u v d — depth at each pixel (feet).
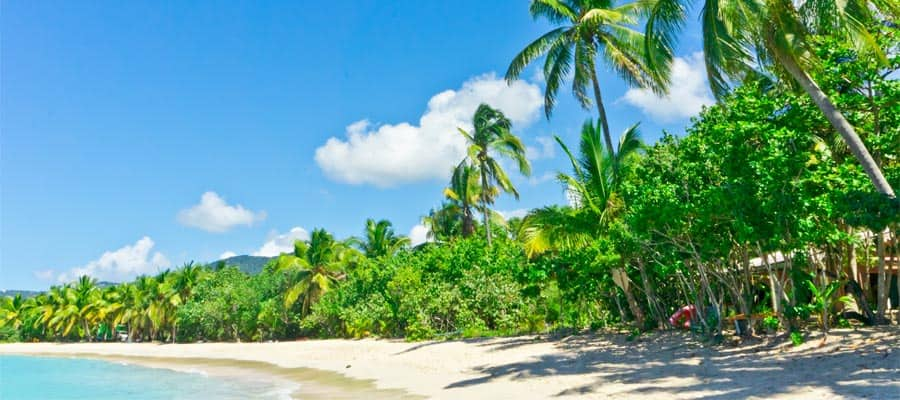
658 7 49.47
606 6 81.92
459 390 50.57
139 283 258.98
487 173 131.54
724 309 74.02
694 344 59.77
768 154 48.21
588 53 81.41
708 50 46.01
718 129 51.47
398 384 58.65
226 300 188.24
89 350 214.28
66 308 283.79
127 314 255.29
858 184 44.29
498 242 112.47
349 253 171.83
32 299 325.01
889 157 54.60
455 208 146.00
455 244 124.36
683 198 54.85
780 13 43.47
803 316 50.80
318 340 152.05
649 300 77.30
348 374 72.38
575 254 76.07
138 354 168.35
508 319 100.53
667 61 50.88
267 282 184.03
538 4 84.02
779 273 65.67
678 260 60.44
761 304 63.05
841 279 59.88
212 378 85.20
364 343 116.67
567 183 74.79
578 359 59.06
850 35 42.86
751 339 56.24
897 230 51.90
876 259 65.41
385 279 133.08
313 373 78.74
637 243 65.26
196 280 222.28
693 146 55.88
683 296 79.66
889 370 36.88
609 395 40.96
